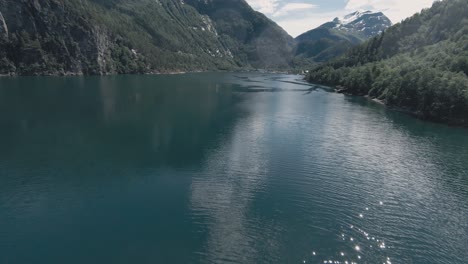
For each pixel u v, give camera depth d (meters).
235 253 38.09
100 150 71.06
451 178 59.62
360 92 169.00
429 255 38.22
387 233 42.44
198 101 134.00
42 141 76.00
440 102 104.94
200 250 38.53
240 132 87.06
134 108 114.56
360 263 36.66
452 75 112.44
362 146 76.88
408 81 124.00
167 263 36.50
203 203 49.53
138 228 42.88
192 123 95.44
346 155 70.62
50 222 44.19
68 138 78.75
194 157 68.19
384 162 66.81
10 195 51.22
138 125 91.56
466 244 40.41
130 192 52.78
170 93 156.75
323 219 45.53
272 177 59.00
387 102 133.25
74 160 65.31
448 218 46.25
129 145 74.69
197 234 41.66
